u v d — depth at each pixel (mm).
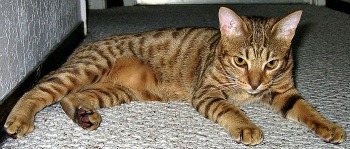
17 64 838
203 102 849
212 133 783
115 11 1899
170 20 1693
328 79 1070
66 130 774
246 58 854
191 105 908
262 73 857
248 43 855
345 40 1432
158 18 1734
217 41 934
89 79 892
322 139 771
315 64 1187
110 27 1544
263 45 853
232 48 865
